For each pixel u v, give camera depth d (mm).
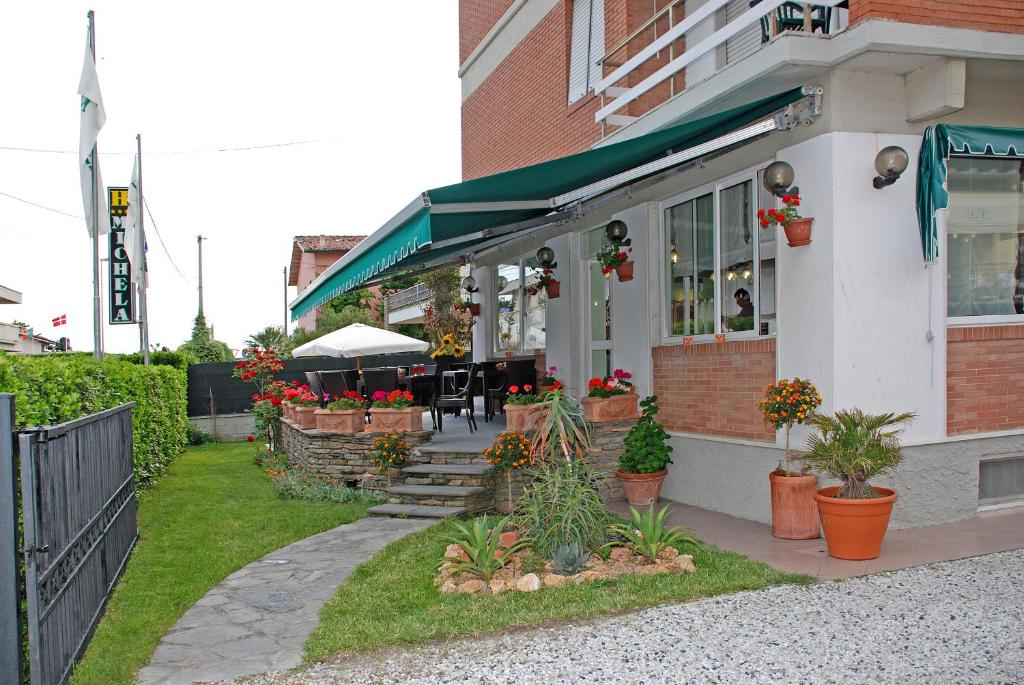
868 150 8430
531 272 16703
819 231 8484
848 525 7445
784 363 9008
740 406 9906
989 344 9047
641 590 6738
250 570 8211
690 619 6113
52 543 5305
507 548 8164
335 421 12852
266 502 12258
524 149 16562
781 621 5992
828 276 8367
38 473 5066
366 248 10641
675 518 9859
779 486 8539
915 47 7738
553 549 7641
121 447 8711
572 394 14148
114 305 20312
